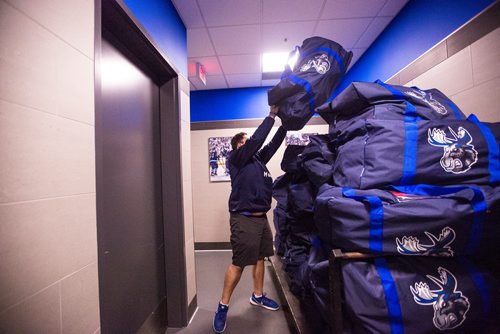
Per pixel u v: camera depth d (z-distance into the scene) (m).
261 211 1.52
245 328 1.47
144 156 1.33
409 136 0.82
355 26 2.02
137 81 1.28
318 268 0.92
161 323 1.43
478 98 1.16
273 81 3.17
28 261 0.51
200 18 1.83
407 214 0.71
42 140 0.55
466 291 0.71
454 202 0.70
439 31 1.43
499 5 1.05
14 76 0.49
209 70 2.79
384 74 2.08
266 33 2.08
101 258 0.75
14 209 0.48
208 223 3.23
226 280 1.50
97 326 0.72
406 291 0.71
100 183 0.76
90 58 0.73
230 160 1.62
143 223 1.29
